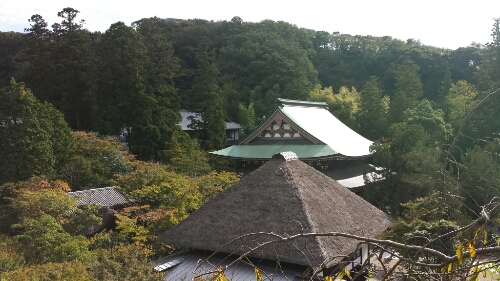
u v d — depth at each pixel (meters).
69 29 32.22
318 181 11.23
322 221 9.25
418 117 24.09
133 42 31.62
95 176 20.16
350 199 11.43
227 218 9.95
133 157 24.78
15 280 8.13
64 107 30.34
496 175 12.95
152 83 32.34
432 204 9.98
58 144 19.92
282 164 11.03
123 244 11.88
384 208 16.08
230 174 20.66
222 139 32.34
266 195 10.12
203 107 32.22
